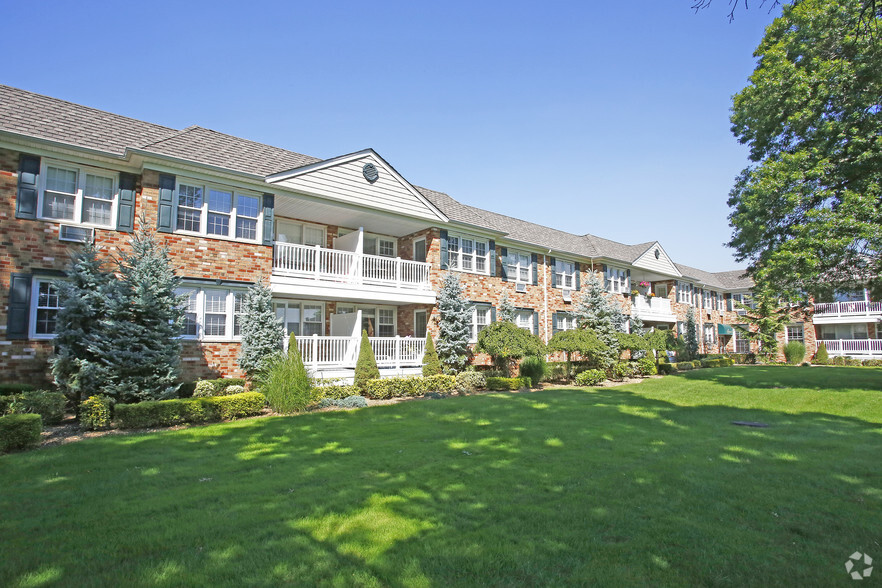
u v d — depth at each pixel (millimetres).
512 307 19875
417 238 19844
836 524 4914
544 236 26406
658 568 3984
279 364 12000
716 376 23375
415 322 19406
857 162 15156
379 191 17078
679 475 6566
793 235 16953
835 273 16422
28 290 11008
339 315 17156
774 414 12305
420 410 12320
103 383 10203
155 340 10695
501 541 4449
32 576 3809
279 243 14773
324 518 4996
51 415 9688
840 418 11688
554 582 3750
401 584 3693
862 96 15094
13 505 5395
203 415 10500
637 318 28016
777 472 6762
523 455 7688
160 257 11172
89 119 12945
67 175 11852
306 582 3717
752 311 37156
